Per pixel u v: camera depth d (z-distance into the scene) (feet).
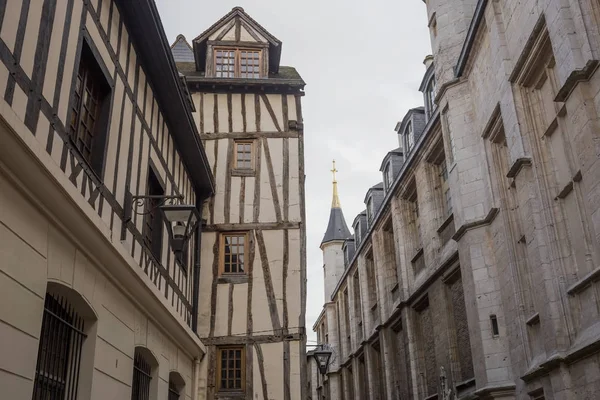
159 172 30.86
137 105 27.14
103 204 21.72
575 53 23.35
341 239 102.73
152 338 27.76
